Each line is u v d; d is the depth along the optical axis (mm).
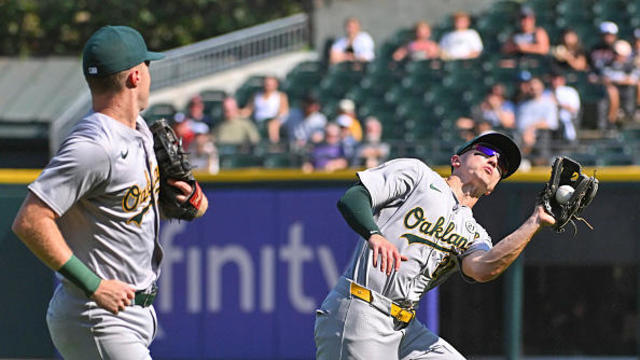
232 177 27047
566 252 26797
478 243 14695
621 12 49125
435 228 14297
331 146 34812
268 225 26938
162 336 27250
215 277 27078
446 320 27609
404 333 14781
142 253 12148
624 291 26859
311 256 26781
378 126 39188
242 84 49938
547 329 27125
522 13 45594
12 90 50250
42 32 66750
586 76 42656
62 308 12055
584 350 27078
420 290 14625
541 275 27047
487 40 50188
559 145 33250
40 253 11281
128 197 11750
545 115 36781
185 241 27172
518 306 26844
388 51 49719
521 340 27109
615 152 33406
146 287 12258
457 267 15297
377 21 52875
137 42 11875
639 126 39500
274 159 35188
